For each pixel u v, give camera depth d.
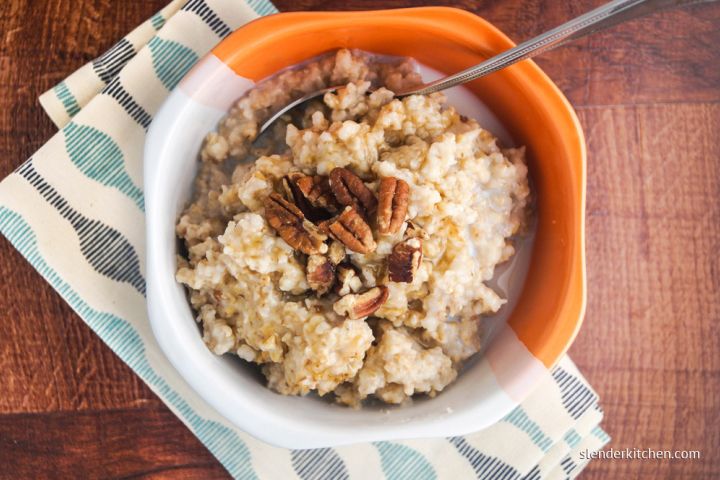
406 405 0.34
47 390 0.38
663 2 0.28
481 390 0.34
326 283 0.32
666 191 0.39
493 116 0.36
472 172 0.33
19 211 0.36
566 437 0.39
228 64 0.32
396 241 0.31
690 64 0.39
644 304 0.39
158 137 0.32
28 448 0.39
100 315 0.37
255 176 0.32
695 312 0.39
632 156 0.39
